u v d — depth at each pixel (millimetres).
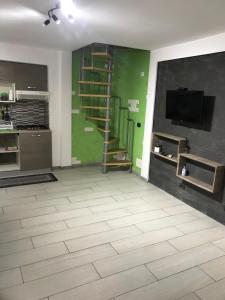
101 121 5484
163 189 4371
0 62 4344
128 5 2232
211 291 2139
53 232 2904
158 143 4406
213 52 3225
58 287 2100
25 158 4664
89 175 4973
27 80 4605
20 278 2180
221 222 3293
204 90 3402
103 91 5324
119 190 4281
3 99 4512
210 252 2674
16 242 2686
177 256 2582
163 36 3330
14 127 4785
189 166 3760
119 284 2164
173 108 3775
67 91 4980
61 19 2734
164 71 4125
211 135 3350
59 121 5098
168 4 2176
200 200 3590
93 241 2770
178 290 2131
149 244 2766
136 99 4957
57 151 5207
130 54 4992
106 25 2914
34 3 2281
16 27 3168
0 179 4508
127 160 5371
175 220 3334
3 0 2211
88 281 2182
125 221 3238
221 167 3154
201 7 2219
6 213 3299
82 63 4680
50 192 4039
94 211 3465
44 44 4246
